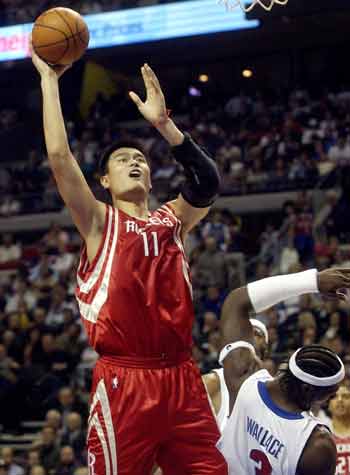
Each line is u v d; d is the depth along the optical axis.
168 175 32.38
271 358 19.66
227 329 6.63
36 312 24.48
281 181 31.11
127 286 6.03
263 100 37.50
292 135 33.09
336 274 6.42
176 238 6.35
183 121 38.19
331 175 28.67
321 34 36.31
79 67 40.00
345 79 38.38
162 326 6.05
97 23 34.09
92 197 6.24
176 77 40.81
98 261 6.12
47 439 18.92
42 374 22.28
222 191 31.81
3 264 30.42
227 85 40.16
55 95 6.27
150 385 6.02
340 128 32.72
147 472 6.09
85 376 22.02
